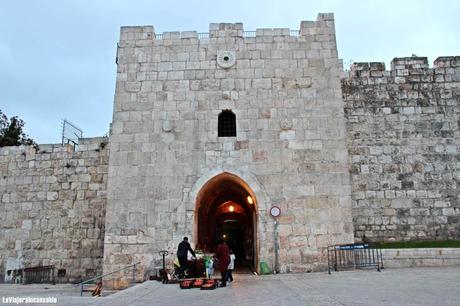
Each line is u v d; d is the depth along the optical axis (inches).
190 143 763.4
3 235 920.9
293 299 395.5
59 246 898.1
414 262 697.0
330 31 812.6
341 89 837.8
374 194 819.4
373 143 845.2
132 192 745.0
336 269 691.4
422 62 884.6
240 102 779.4
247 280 612.1
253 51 805.2
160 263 711.7
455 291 414.0
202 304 395.2
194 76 794.8
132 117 778.8
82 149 943.0
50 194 928.3
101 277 669.3
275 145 757.3
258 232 721.6
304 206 728.3
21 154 960.3
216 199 1031.6
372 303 350.9
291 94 781.3
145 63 805.2
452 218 804.6
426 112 856.9
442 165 830.5
